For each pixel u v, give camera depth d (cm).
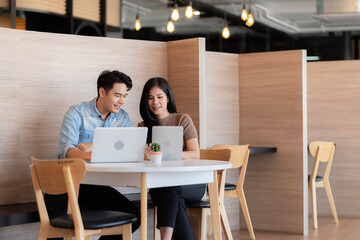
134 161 304
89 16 709
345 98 610
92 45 417
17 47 378
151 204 390
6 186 371
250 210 539
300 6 1041
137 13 1002
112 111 355
